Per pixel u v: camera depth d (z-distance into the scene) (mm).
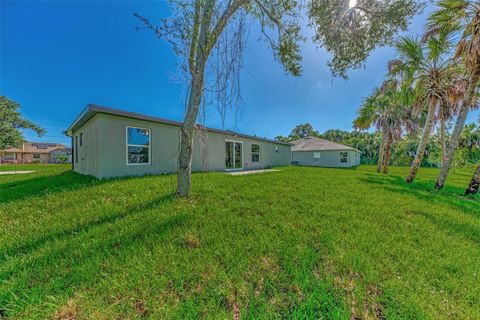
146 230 2762
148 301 1540
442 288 1774
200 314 1450
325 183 7105
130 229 2783
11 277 1788
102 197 4355
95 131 6840
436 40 6875
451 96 7867
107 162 6633
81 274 1835
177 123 8594
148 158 7855
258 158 14922
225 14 4281
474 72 6008
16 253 2209
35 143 40656
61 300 1539
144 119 7504
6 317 1436
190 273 1864
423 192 6176
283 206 4012
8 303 1520
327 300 1586
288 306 1551
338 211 3826
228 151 11984
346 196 5074
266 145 15930
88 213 3443
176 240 2508
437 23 6395
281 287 1742
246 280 1825
